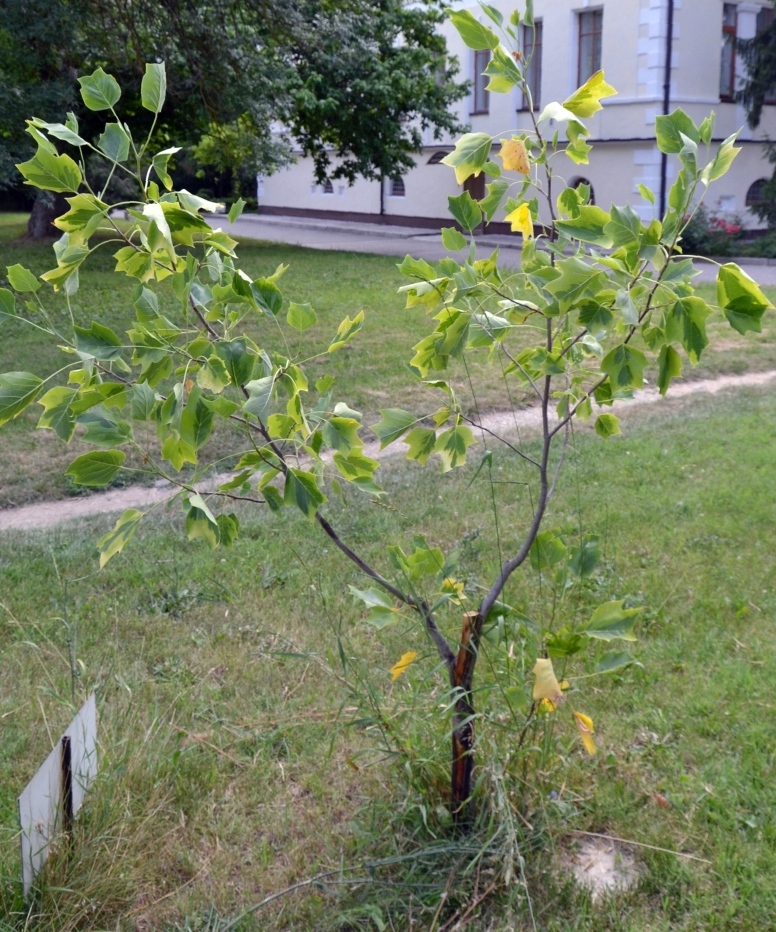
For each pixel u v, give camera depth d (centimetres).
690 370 1154
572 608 489
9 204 3841
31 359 1098
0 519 677
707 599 503
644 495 676
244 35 1881
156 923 289
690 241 2303
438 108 2580
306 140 2628
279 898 296
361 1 2238
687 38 2372
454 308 266
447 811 306
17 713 391
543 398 309
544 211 2194
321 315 1436
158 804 329
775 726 385
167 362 261
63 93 1692
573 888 297
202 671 434
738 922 284
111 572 542
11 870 291
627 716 396
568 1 2503
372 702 331
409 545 576
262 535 600
